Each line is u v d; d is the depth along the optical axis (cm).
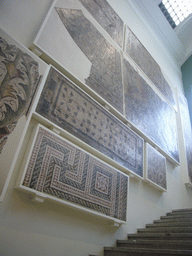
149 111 678
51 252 302
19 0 409
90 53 518
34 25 415
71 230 342
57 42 436
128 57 688
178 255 275
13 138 288
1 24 362
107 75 545
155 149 639
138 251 322
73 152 364
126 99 580
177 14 1193
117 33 686
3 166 265
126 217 430
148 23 1030
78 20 527
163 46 1115
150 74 796
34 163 302
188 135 941
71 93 411
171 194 679
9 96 304
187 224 434
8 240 264
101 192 391
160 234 395
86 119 422
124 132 520
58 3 482
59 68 421
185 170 808
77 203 340
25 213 292
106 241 396
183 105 1017
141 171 536
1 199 250
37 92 343
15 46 341
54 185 316
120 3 838
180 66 1255
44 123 353
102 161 418
